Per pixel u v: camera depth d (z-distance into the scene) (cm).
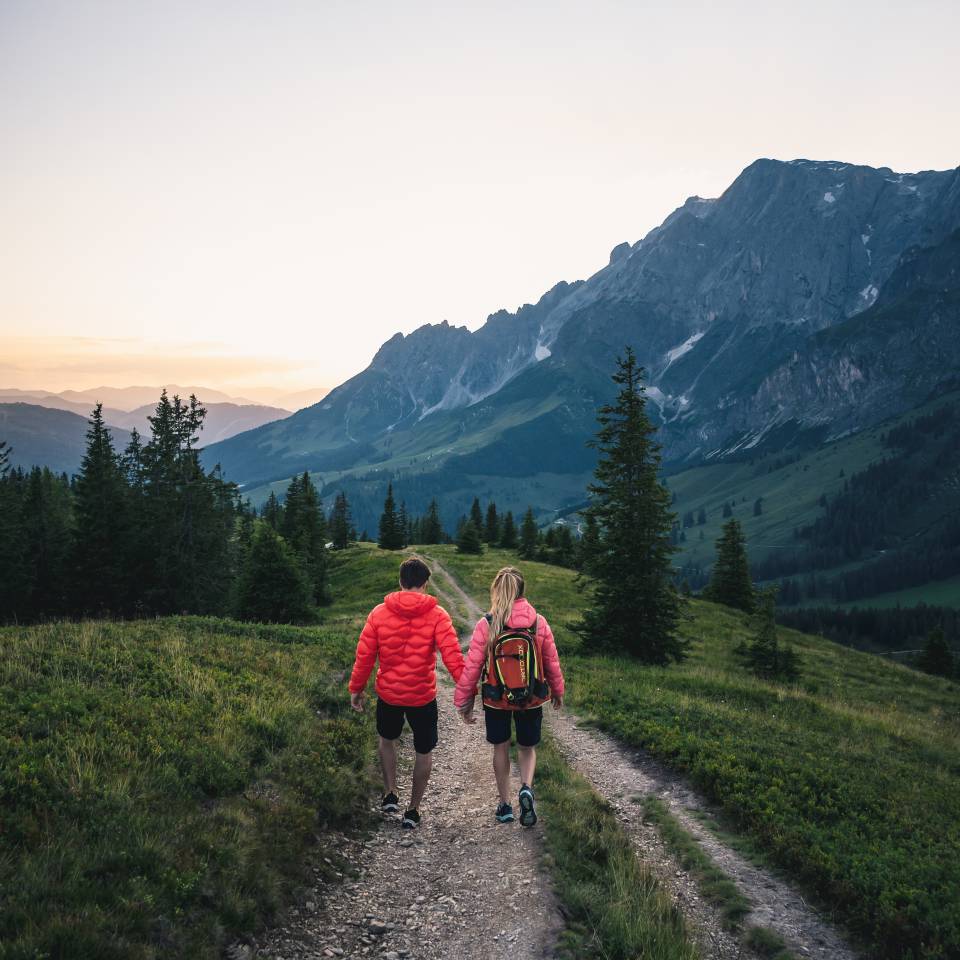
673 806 827
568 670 1888
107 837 528
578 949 506
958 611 18500
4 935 408
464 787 870
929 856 682
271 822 633
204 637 1373
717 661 3034
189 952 447
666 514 2378
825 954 532
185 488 4531
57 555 5222
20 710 729
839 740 1290
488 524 10169
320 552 5703
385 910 569
